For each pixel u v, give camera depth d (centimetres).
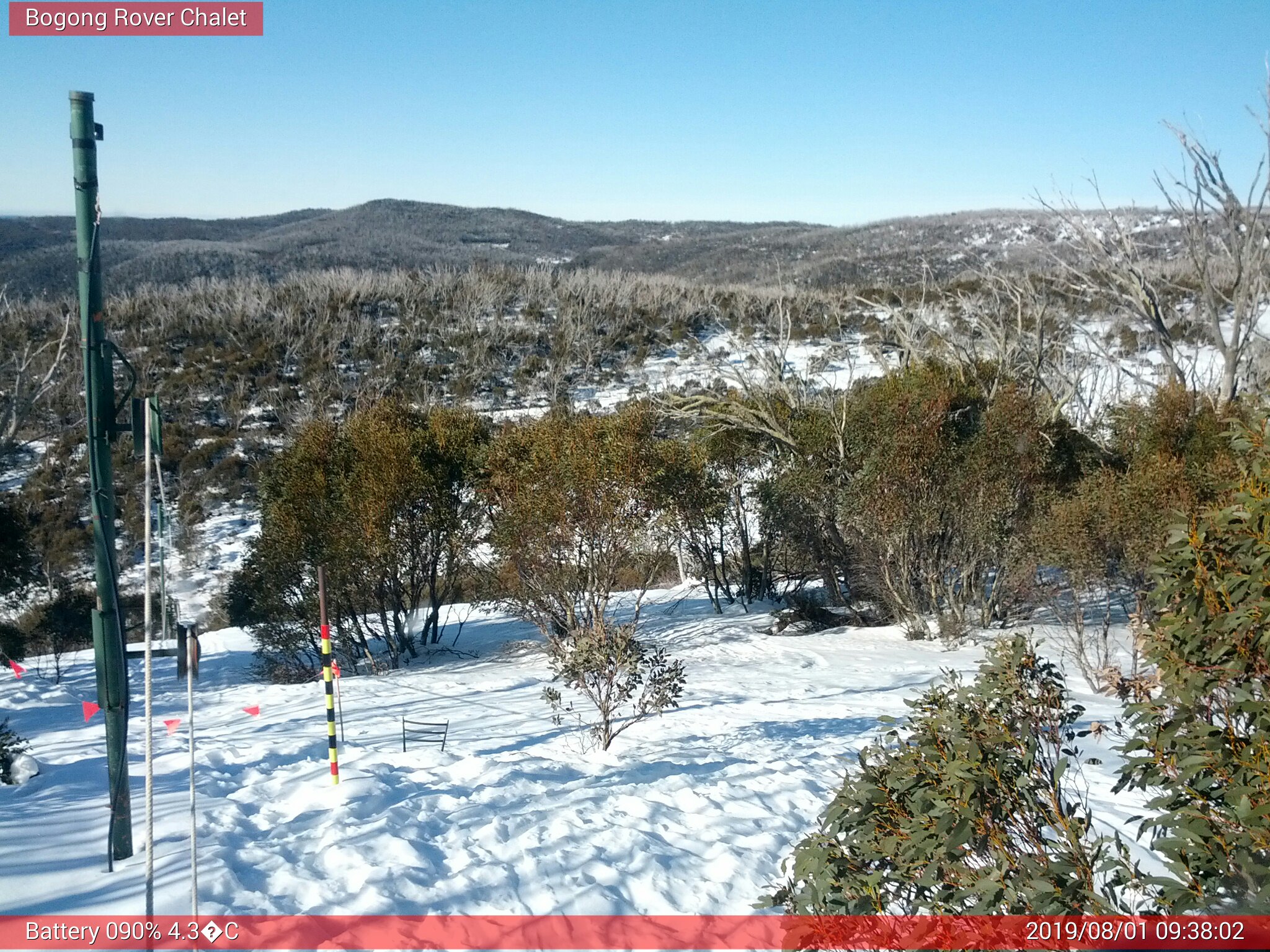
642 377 5878
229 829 590
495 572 2136
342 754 913
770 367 2673
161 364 5922
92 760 875
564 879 530
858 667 1700
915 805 369
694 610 2570
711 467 2548
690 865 572
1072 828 351
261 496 2572
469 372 6094
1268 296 2495
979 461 1939
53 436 4441
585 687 1038
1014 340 2834
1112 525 1471
